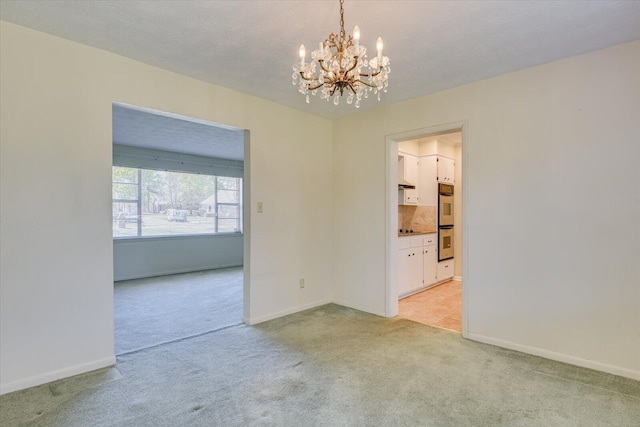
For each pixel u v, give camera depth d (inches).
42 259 90.4
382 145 149.4
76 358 95.3
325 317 147.3
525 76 109.8
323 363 102.3
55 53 91.9
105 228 100.7
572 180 101.8
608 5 75.7
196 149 245.3
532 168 108.7
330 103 145.3
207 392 85.8
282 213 149.1
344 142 165.5
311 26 84.9
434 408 78.6
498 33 87.7
